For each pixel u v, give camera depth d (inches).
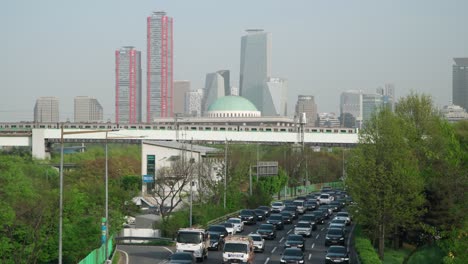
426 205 4365.2
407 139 4672.7
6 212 3496.6
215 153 7829.7
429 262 4168.3
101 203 5019.7
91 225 4109.3
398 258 4325.8
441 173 3850.9
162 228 5191.9
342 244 4756.4
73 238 3885.3
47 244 3740.2
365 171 4224.9
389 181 4180.6
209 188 6875.0
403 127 4722.0
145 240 5032.0
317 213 6486.2
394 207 4180.6
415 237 4749.0
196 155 7682.1
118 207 5132.9
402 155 4279.0
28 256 3595.0
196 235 4023.1
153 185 7332.7
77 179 7111.2
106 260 3565.5
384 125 4375.0
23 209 3661.4
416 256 4296.3
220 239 4640.8
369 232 4382.4
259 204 7357.3
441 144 4414.4
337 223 5172.2
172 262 3531.0
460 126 5103.3
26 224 3644.2
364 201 4266.7
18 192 4015.8
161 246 4810.5
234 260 3742.6
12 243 3531.0
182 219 5270.7
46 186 4867.1
